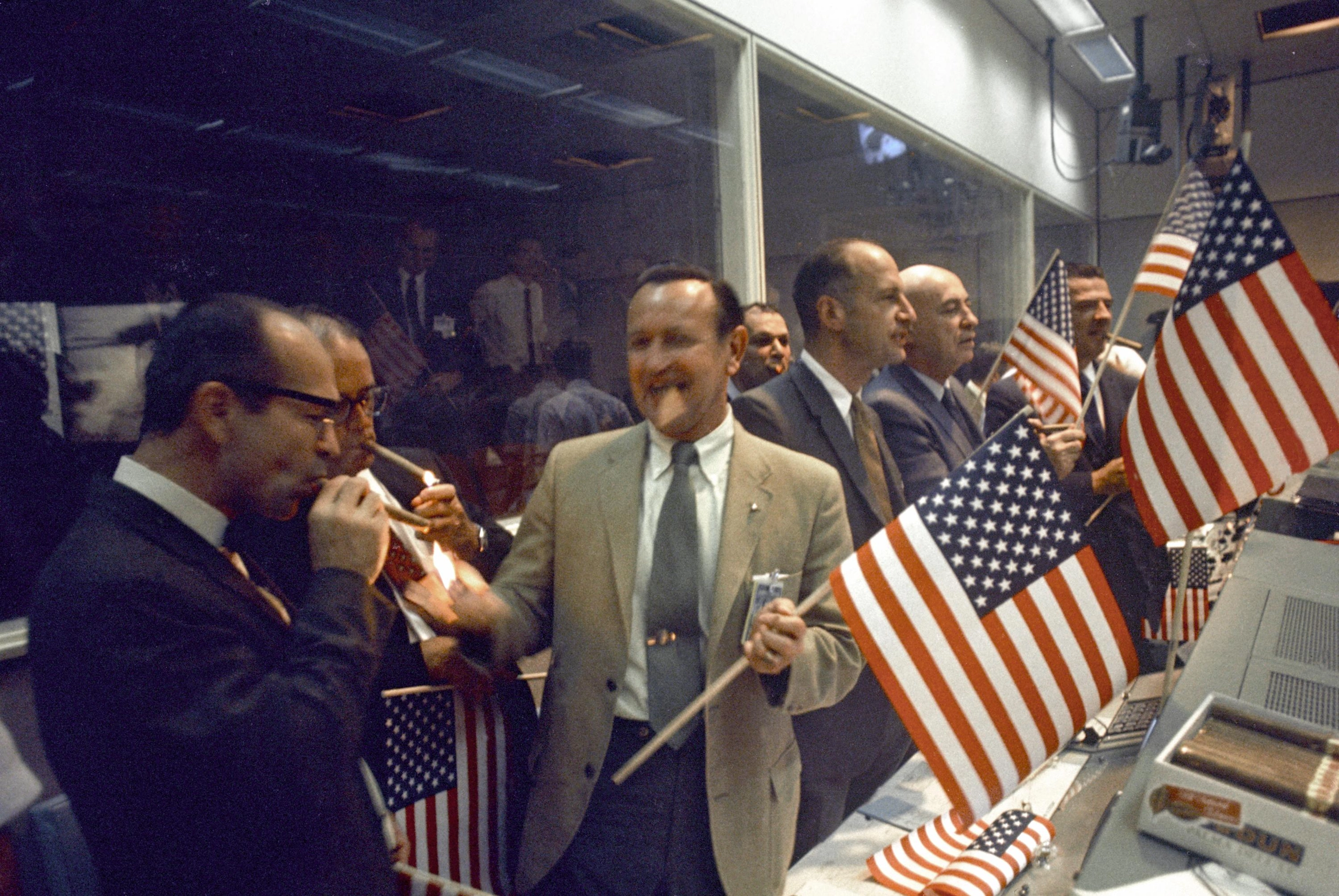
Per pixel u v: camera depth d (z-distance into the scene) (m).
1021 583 1.00
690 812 1.10
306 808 0.73
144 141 1.55
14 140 1.35
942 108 4.46
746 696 1.10
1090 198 7.37
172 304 1.55
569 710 1.13
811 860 1.09
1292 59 6.19
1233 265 1.16
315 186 1.91
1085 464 2.30
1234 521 1.94
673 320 1.07
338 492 0.83
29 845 1.05
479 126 2.30
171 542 0.73
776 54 2.92
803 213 3.56
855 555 1.01
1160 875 0.69
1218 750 0.76
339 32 1.94
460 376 2.19
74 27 1.44
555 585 1.19
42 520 1.32
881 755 1.62
